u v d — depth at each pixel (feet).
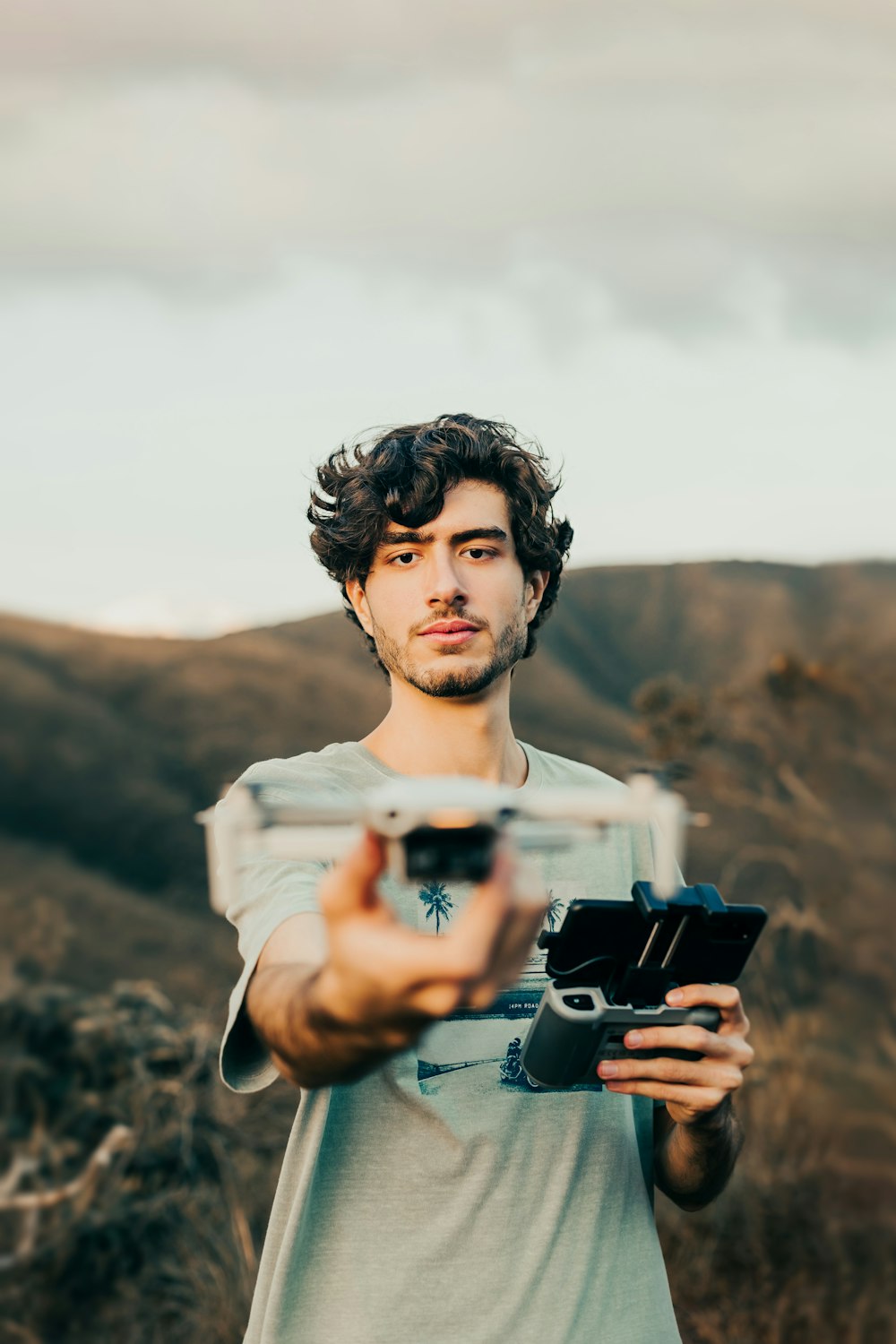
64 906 39.09
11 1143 16.81
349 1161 5.22
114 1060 17.58
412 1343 5.05
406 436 6.16
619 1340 5.24
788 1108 19.24
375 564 6.07
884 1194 17.26
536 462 6.53
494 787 2.86
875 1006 25.90
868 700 28.50
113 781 50.62
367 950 2.83
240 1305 13.62
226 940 39.01
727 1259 15.30
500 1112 5.29
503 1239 5.16
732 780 28.76
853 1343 14.07
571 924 4.74
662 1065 4.85
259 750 54.19
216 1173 16.31
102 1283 14.90
